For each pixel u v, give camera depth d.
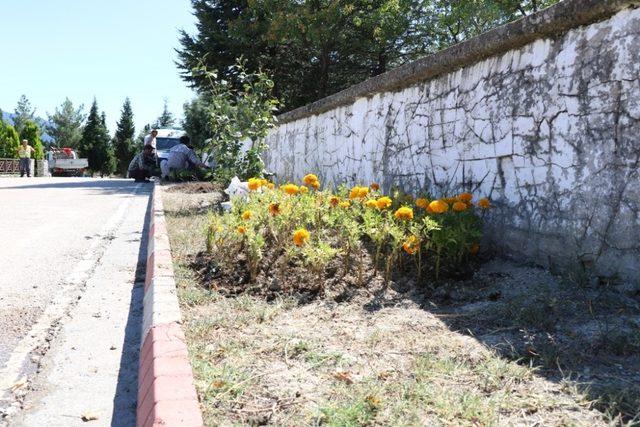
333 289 3.93
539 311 3.27
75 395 2.78
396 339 3.03
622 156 3.51
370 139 7.58
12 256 5.88
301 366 2.68
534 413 2.17
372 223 4.29
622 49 3.54
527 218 4.36
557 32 4.11
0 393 2.78
